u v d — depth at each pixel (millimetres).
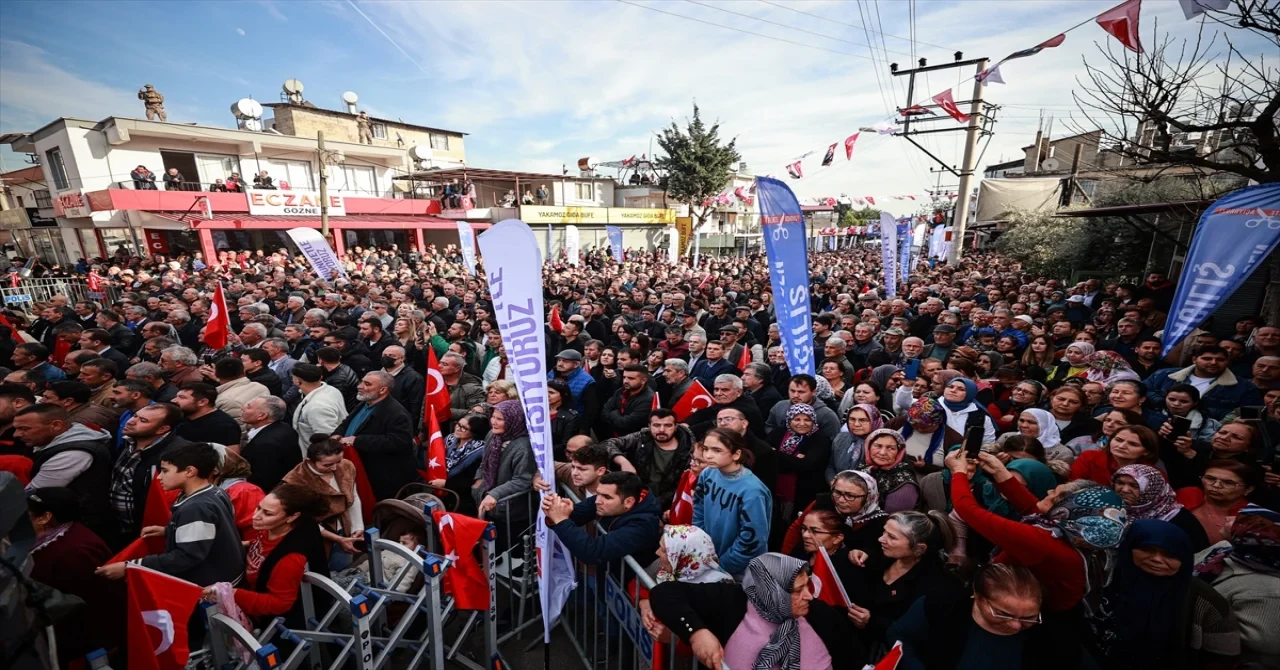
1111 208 10414
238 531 3352
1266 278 9234
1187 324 5367
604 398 6895
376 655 3021
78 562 3016
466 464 4969
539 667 3850
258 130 26672
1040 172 25266
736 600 2529
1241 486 3115
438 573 2924
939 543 2826
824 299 13867
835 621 2418
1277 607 2494
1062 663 2250
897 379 6152
